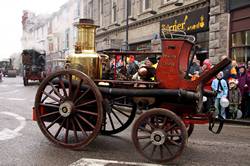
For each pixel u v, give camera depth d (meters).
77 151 5.60
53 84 5.85
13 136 6.58
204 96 6.20
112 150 5.72
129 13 21.33
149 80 5.71
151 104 5.51
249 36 11.55
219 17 12.77
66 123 5.73
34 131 7.05
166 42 5.39
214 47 12.97
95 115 5.59
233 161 5.35
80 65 5.98
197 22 14.12
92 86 5.44
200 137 7.12
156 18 17.72
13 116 9.09
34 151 5.55
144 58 8.24
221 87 9.48
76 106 5.64
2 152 5.48
